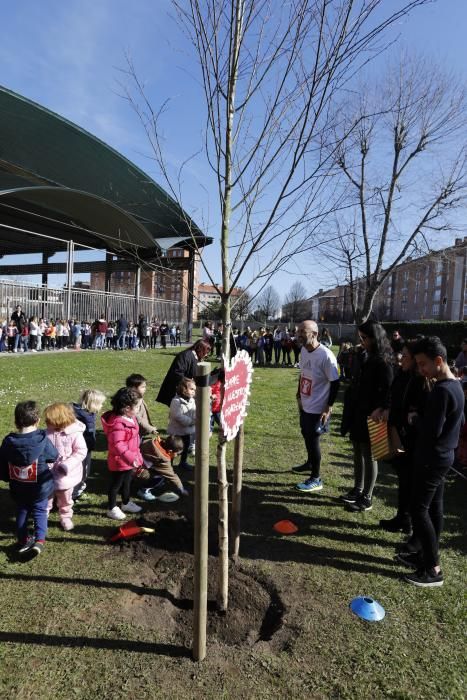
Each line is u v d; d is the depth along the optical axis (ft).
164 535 11.30
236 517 10.05
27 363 44.04
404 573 10.01
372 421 12.01
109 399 27.94
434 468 9.25
